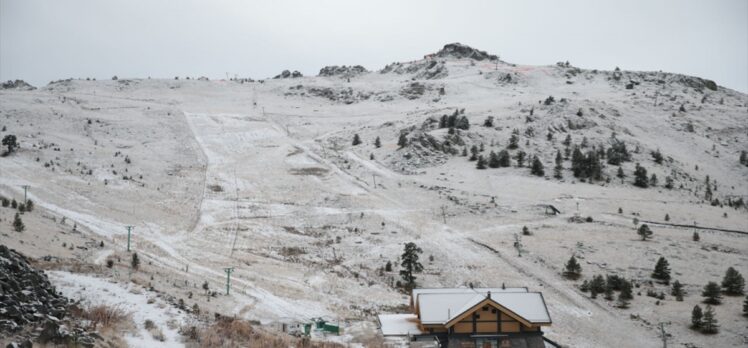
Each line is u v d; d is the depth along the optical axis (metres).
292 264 83.56
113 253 72.38
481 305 42.75
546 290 77.31
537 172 136.12
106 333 26.72
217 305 55.06
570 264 82.06
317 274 79.75
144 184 121.06
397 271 83.81
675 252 91.38
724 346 62.47
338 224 105.00
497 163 141.00
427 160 144.88
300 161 147.38
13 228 68.69
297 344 35.00
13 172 114.19
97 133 160.62
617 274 82.69
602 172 139.00
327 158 150.50
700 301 74.50
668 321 68.75
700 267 85.88
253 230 99.56
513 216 108.38
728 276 77.44
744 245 96.81
